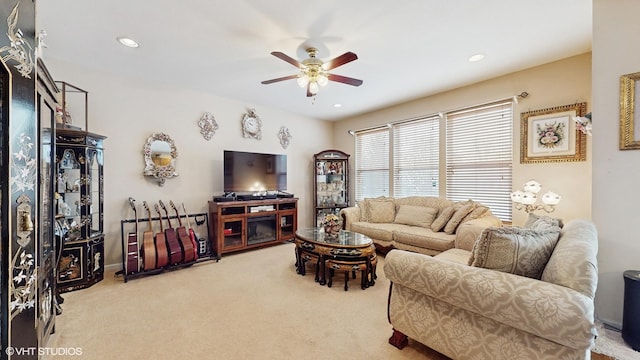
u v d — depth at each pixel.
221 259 3.76
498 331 1.35
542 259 1.46
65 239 2.68
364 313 2.24
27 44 1.20
